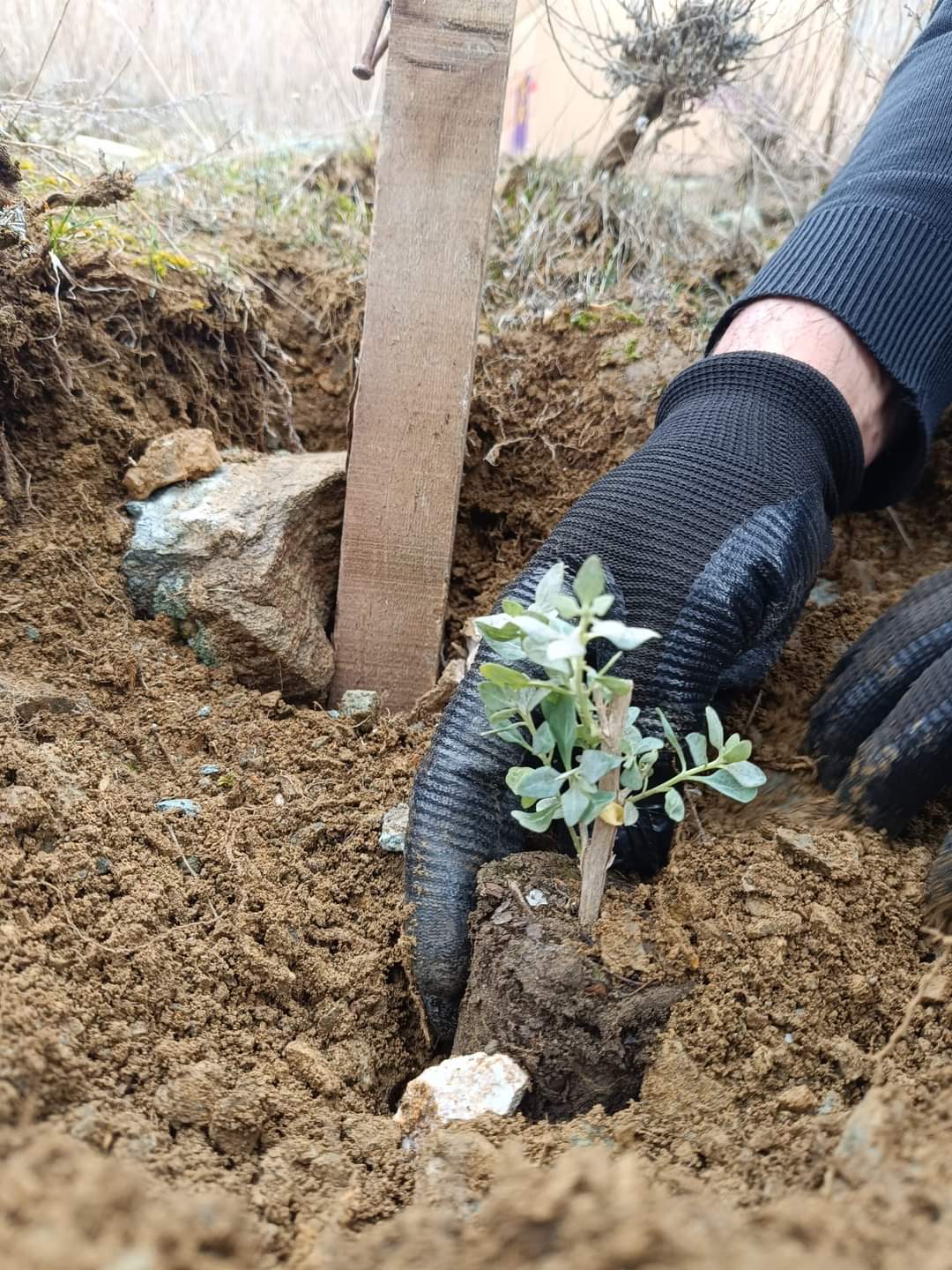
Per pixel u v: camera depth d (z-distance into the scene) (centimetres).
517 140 75
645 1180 23
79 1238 18
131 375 49
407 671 46
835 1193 22
